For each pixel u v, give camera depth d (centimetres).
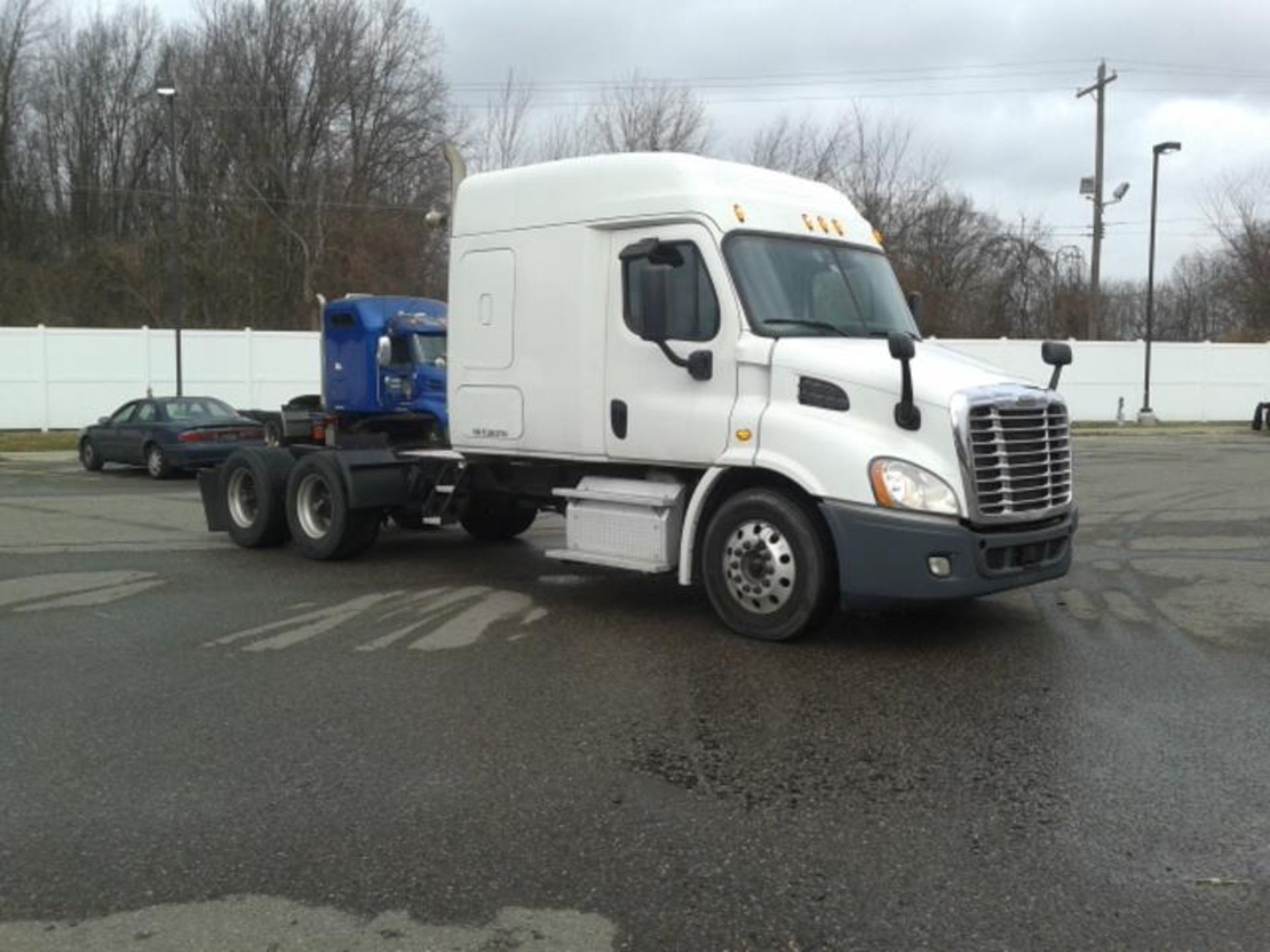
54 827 412
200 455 1933
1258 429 3375
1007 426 650
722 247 703
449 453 956
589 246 767
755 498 684
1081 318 5062
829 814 421
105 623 751
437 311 1216
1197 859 383
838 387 657
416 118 4634
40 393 3017
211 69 4609
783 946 327
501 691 587
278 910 349
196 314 4328
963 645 682
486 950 325
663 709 554
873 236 816
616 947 327
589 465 818
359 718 541
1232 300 5369
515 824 413
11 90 5031
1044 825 411
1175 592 852
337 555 993
